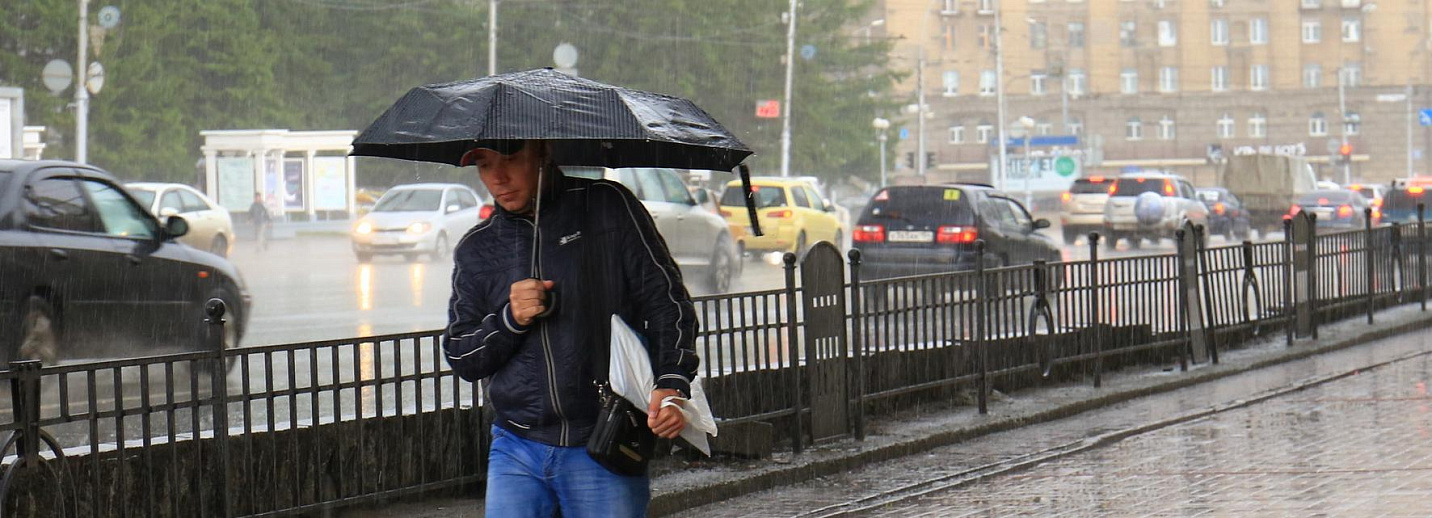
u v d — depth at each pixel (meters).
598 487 5.20
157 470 7.51
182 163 68.00
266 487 7.93
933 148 119.38
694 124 5.46
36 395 6.88
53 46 63.03
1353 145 122.19
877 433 11.58
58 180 12.49
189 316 13.60
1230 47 122.56
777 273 33.47
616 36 76.69
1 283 11.67
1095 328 14.58
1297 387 14.77
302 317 21.34
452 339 5.31
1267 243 18.11
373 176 77.56
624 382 5.10
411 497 8.66
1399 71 122.06
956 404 12.91
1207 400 13.95
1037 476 10.42
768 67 79.50
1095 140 104.00
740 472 10.01
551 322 5.19
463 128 5.05
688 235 26.17
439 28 77.19
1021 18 120.88
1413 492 9.34
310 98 77.38
